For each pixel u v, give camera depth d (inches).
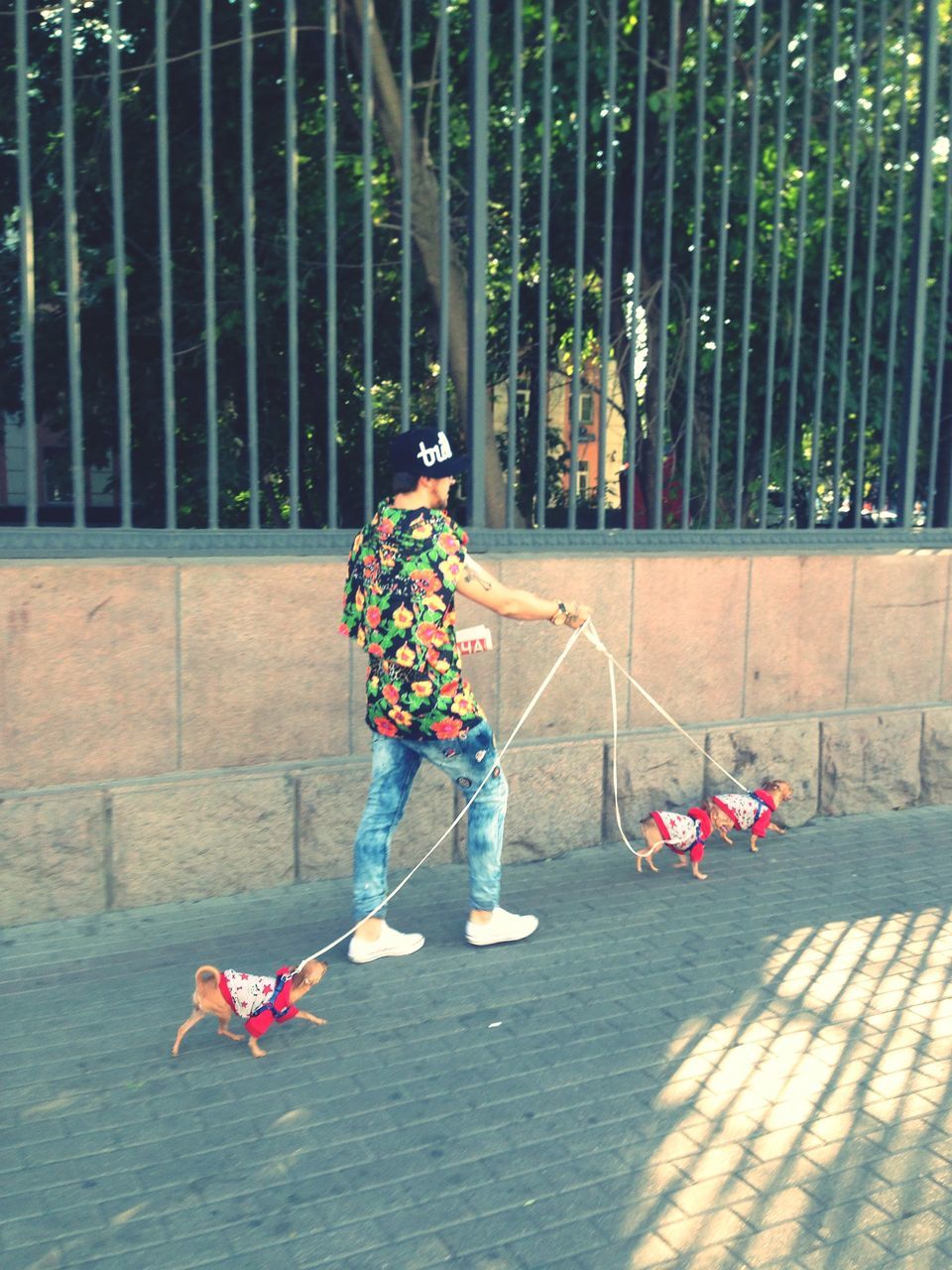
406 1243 109.3
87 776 187.0
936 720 267.1
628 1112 133.0
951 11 282.7
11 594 178.7
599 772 228.2
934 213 292.5
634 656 232.2
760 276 299.7
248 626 195.9
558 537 225.3
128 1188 117.2
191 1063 142.5
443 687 165.6
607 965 173.3
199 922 185.6
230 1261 106.4
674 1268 106.2
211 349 195.8
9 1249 107.6
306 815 201.9
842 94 295.3
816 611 251.8
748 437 308.5
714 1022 155.6
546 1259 107.3
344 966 171.5
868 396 290.0
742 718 246.2
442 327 214.1
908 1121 132.1
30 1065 140.8
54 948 174.4
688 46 293.3
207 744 195.3
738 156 296.5
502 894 203.8
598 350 326.6
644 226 306.0
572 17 289.4
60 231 324.8
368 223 206.5
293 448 204.5
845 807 258.5
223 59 309.1
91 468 362.0
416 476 166.2
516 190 219.6
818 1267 106.7
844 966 174.6
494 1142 126.5
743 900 202.4
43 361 346.9
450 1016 156.2
